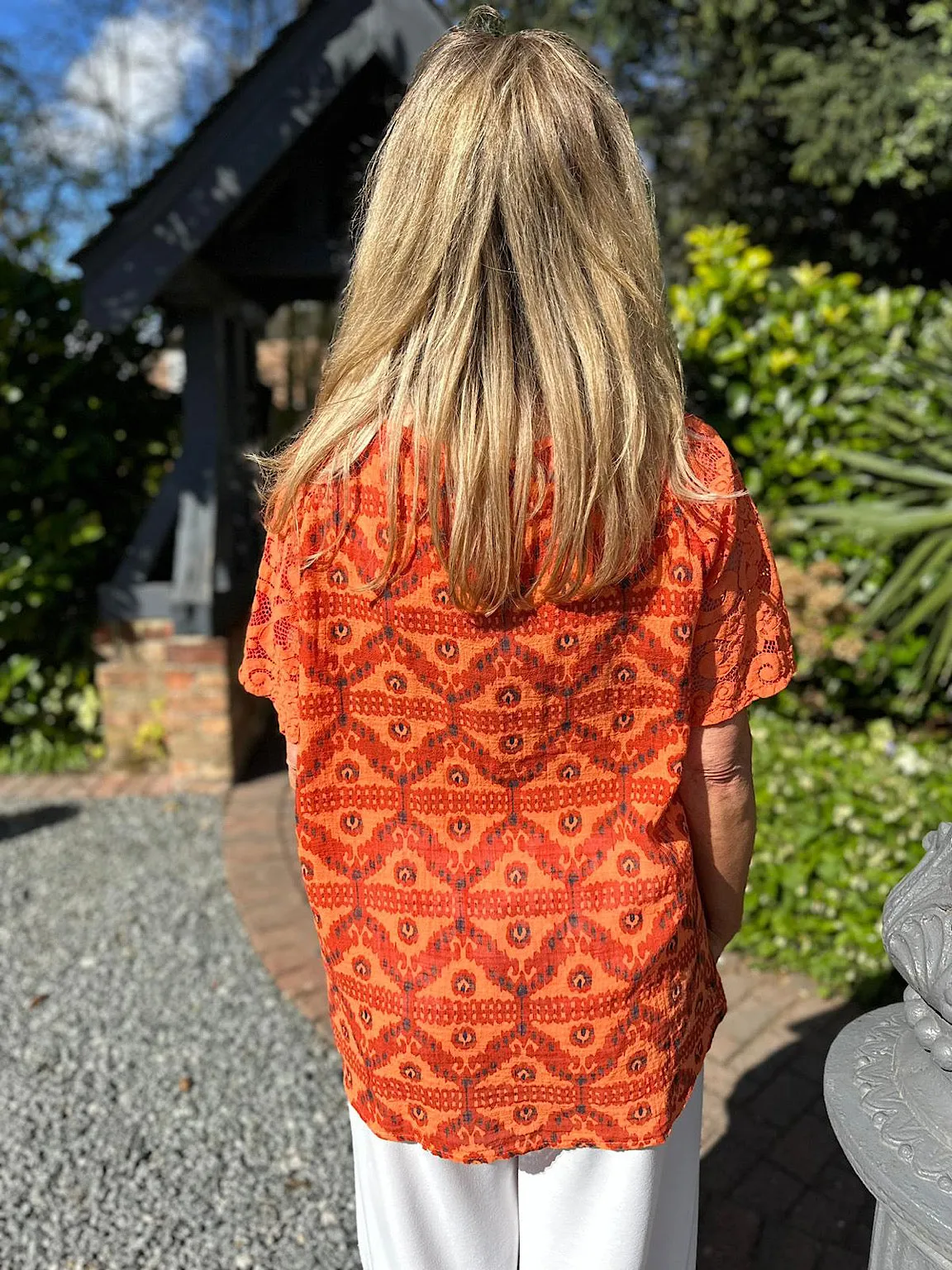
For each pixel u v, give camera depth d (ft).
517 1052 3.13
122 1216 6.46
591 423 2.68
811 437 13.42
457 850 3.05
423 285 2.76
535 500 2.73
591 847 3.06
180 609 13.02
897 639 12.07
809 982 8.70
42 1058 8.05
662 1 34.24
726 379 13.37
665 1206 3.67
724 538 2.97
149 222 11.23
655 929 3.08
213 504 13.12
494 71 2.83
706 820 3.38
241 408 15.85
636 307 2.86
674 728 3.04
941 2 25.86
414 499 2.77
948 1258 2.91
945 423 12.23
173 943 9.75
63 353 14.42
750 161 35.32
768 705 13.30
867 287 35.35
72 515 13.94
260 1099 7.58
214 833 12.15
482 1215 3.56
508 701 2.90
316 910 3.24
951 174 28.63
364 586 2.87
